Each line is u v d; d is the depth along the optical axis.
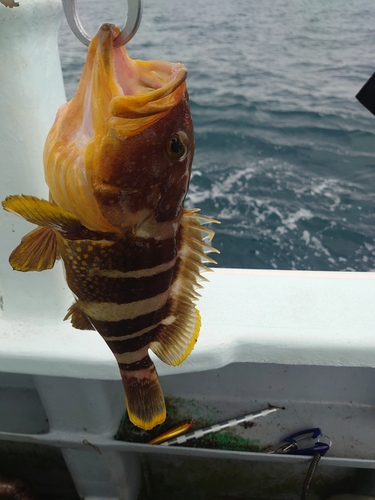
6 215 0.53
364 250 1.87
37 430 0.72
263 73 3.83
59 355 0.57
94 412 0.68
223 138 2.81
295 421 0.74
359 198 2.21
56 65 0.51
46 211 0.30
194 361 0.57
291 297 0.63
